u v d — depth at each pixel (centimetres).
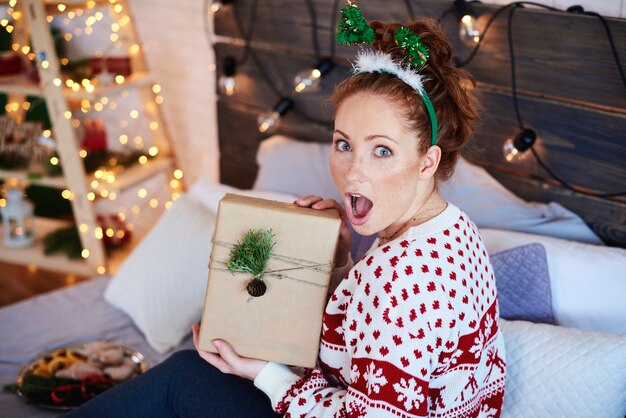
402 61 113
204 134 306
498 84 192
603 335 139
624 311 157
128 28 294
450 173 122
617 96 171
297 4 233
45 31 257
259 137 260
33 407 172
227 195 128
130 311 212
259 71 252
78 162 274
